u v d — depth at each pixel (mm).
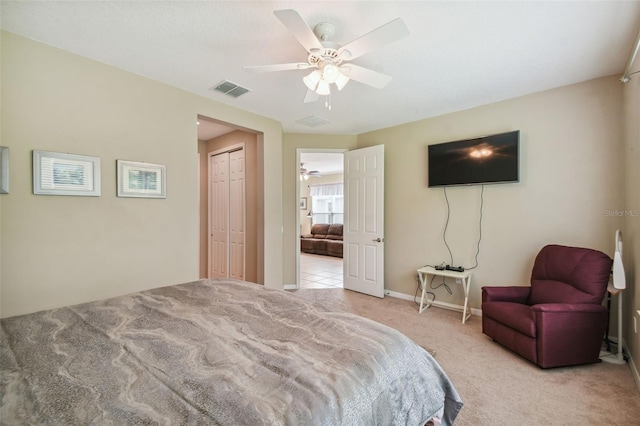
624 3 1684
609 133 2604
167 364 1015
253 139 4117
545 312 2184
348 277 4527
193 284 1988
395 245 4152
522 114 3055
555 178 2877
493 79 2682
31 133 2020
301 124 4117
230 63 2404
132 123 2533
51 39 2045
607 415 1710
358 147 4602
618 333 2328
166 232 2758
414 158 3938
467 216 3465
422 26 1896
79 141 2234
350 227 4500
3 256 1905
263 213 3822
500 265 3225
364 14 1786
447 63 2383
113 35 2010
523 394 1913
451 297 3613
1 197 1897
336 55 1817
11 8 1714
